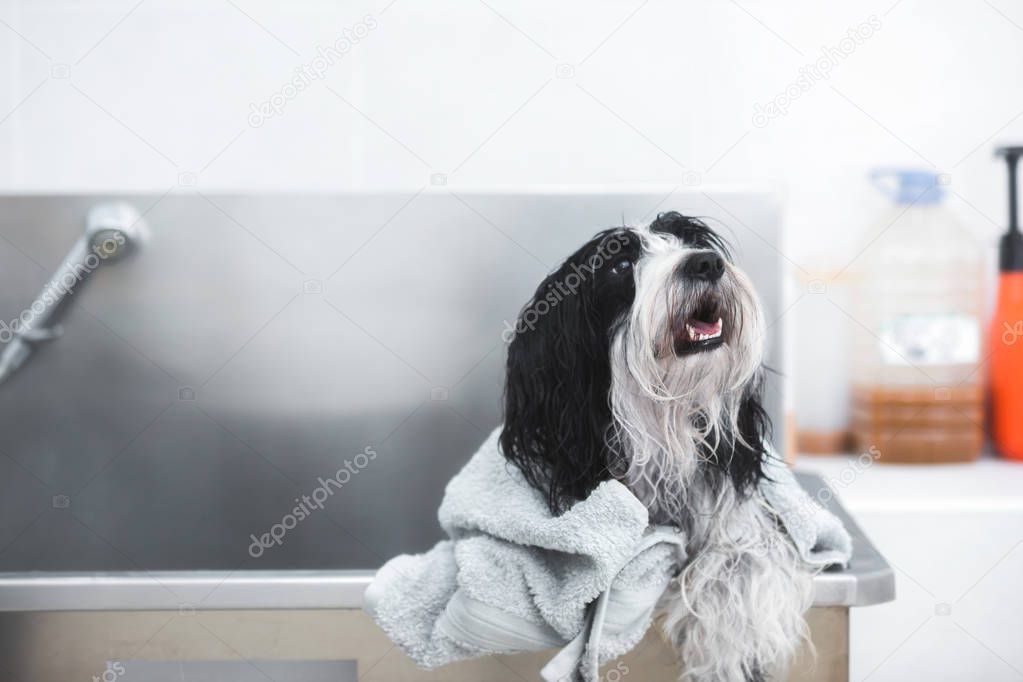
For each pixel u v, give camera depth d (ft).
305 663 3.28
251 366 4.23
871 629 4.03
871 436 4.79
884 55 5.04
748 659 2.83
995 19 5.02
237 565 4.29
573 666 2.62
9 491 4.24
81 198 4.12
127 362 4.20
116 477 4.25
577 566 2.63
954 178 5.10
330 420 4.26
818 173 5.09
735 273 2.96
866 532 4.00
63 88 5.01
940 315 4.72
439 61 5.01
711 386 2.93
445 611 2.74
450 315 4.22
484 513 2.80
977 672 4.03
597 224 4.17
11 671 3.07
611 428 2.93
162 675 3.26
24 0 4.97
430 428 4.26
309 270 4.20
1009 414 4.81
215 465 4.26
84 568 4.27
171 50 5.00
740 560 2.87
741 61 5.03
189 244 4.17
